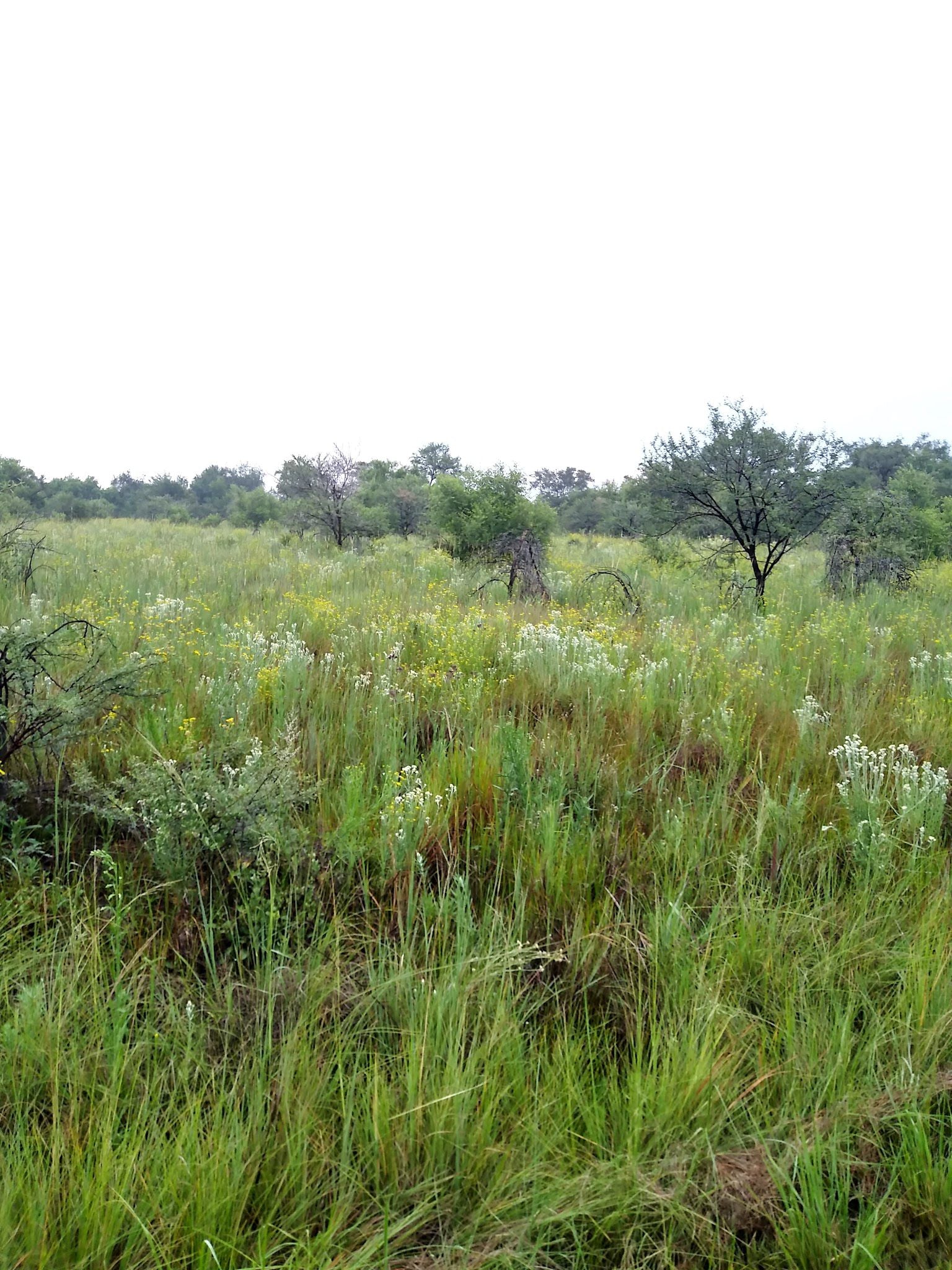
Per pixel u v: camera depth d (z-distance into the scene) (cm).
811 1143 225
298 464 2252
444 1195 212
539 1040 268
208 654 641
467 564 1731
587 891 343
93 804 359
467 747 466
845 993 291
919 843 377
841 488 1292
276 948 296
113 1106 217
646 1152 221
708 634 868
